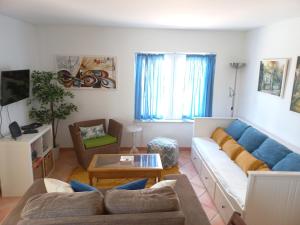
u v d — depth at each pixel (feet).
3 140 10.18
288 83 10.41
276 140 10.39
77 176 12.36
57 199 5.54
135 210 5.52
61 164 13.79
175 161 13.62
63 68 14.60
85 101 15.19
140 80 15.15
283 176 7.20
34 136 10.81
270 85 11.74
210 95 15.65
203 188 11.27
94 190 6.33
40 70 14.55
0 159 10.10
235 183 8.66
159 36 14.60
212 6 8.56
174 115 15.99
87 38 14.37
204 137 14.19
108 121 15.55
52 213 5.31
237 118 14.34
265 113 12.28
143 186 6.94
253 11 9.21
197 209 7.00
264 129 12.25
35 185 8.16
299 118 9.66
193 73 15.38
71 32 14.23
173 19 11.27
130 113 15.60
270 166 9.11
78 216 5.32
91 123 14.38
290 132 10.23
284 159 8.64
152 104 15.67
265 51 12.39
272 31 11.75
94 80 14.89
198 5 8.46
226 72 15.35
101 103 15.31
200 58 15.19
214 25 12.76
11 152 10.07
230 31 14.76
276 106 11.28
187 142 16.21
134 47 14.69
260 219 7.55
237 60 15.21
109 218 5.27
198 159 12.66
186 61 15.24
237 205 7.78
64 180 11.94
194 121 14.16
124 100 15.38
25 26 12.85
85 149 12.83
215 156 11.20
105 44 14.53
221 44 14.94
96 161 10.99
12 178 10.30
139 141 16.02
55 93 13.24
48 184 6.67
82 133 13.71
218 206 9.41
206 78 15.42
